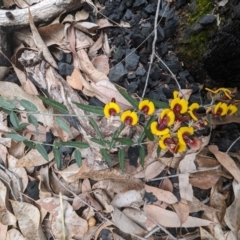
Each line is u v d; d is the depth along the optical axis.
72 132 0.32
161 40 0.33
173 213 0.32
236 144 0.32
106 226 0.32
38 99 0.33
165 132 0.26
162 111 0.27
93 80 0.33
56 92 0.32
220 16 0.30
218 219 0.31
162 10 0.33
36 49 0.33
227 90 0.28
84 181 0.33
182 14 0.32
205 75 0.32
